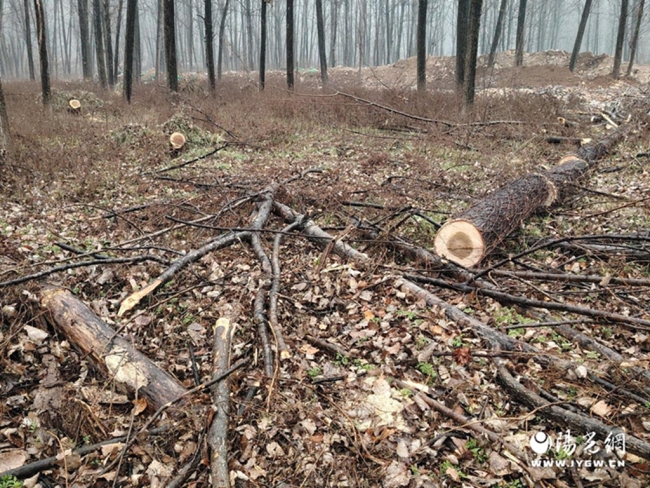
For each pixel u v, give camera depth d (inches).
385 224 241.8
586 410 126.1
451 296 185.0
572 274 191.6
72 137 401.7
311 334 159.6
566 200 289.1
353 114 515.5
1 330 150.2
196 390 126.1
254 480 108.7
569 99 615.5
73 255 202.1
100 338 142.9
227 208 253.6
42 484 107.8
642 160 369.7
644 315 166.7
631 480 104.2
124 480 110.0
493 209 215.5
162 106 576.7
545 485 106.6
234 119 479.2
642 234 224.1
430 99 549.3
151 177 324.2
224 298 177.0
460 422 123.5
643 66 1147.3
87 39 1061.8
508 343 149.8
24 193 278.2
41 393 131.8
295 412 125.8
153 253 212.5
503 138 439.2
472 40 490.3
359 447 116.6
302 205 264.5
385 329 161.2
